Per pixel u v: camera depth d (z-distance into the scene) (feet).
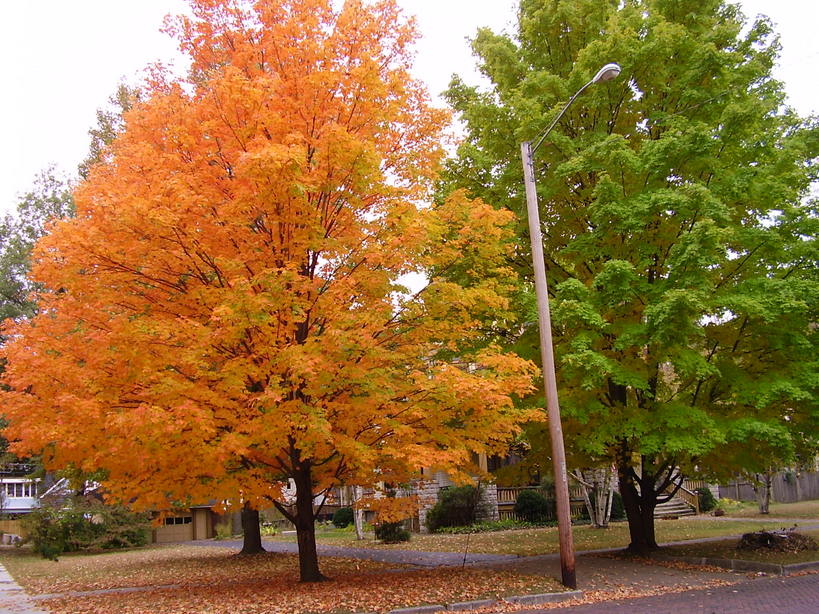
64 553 92.07
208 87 38.73
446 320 40.32
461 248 41.75
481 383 33.76
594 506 92.48
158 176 33.50
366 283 36.19
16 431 32.27
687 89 49.06
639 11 54.54
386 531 77.10
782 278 48.39
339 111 37.17
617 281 43.52
